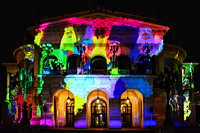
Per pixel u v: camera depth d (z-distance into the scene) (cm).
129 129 5372
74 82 5678
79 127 5531
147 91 5675
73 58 6366
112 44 6141
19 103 7112
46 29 6247
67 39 6262
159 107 5981
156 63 6256
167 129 4722
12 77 7881
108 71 5862
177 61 7194
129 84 5662
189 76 7681
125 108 6134
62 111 6144
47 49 5934
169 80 4906
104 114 5991
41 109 5909
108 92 5628
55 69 6000
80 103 5612
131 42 6247
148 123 5609
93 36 6238
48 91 5691
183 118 6975
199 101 8856
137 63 6084
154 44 6269
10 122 7138
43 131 4891
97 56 6297
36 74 6234
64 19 6159
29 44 6888
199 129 5666
